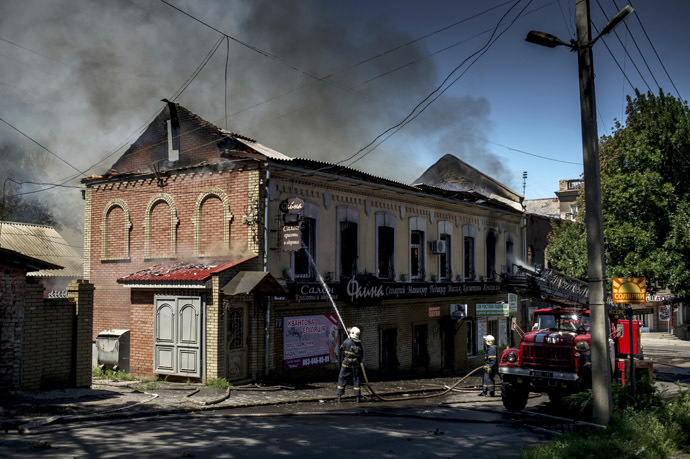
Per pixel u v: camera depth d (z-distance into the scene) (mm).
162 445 7660
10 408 9562
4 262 10977
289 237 15734
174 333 14984
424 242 22750
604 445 7781
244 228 15773
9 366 10977
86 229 19125
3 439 7770
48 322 11836
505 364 12625
